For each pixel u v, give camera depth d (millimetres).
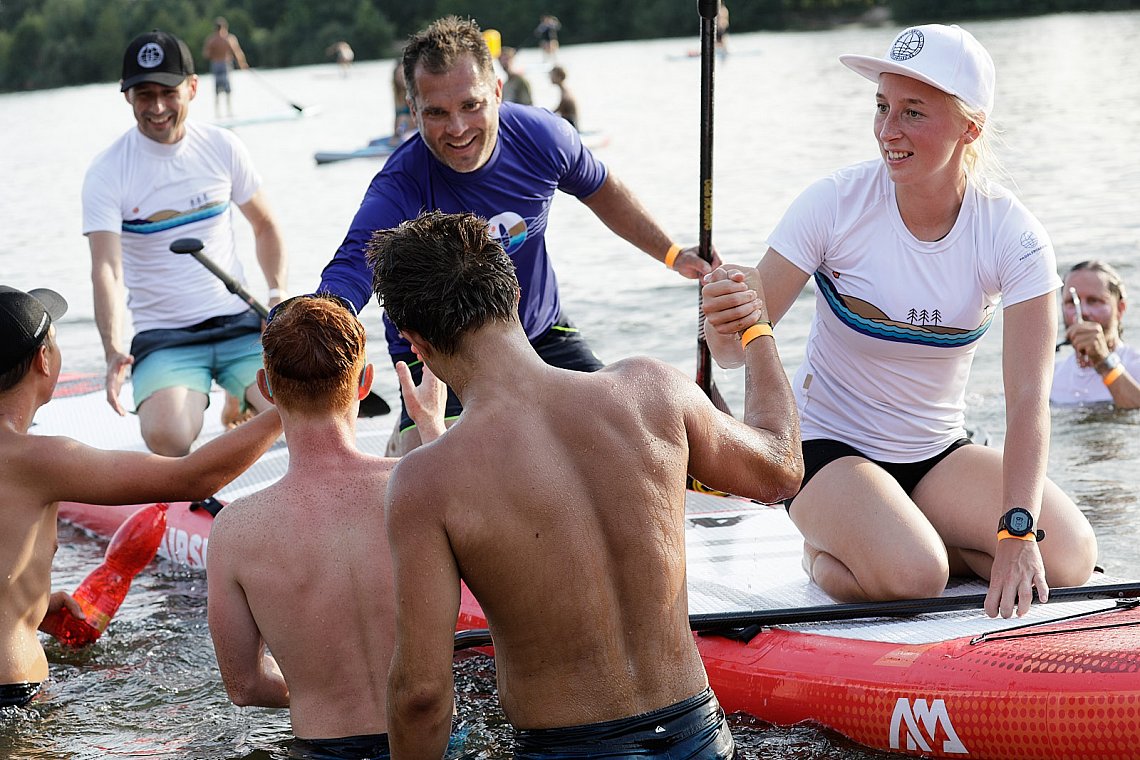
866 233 3305
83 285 9484
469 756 2986
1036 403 3102
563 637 2150
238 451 3078
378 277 2227
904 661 2939
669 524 2199
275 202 13281
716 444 2303
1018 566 2967
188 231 5066
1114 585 3189
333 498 2725
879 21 47406
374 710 2684
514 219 4012
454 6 54406
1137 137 13398
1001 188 3268
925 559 3215
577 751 2162
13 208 14125
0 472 3133
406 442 4051
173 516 4707
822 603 3400
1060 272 7777
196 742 3150
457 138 3793
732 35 47156
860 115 17438
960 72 3023
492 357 2186
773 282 3352
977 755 2779
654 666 2199
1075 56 24844
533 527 2113
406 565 2109
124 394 6234
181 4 55531
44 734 3203
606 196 4297
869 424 3471
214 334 5109
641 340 6945
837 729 2984
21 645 3250
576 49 47031
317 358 2693
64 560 4762
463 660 3559
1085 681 2670
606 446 2170
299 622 2680
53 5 55250
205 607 4195
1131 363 5703
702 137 4074
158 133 4988
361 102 28531
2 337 3123
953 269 3268
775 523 4117
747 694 3131
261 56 55094
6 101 42062
